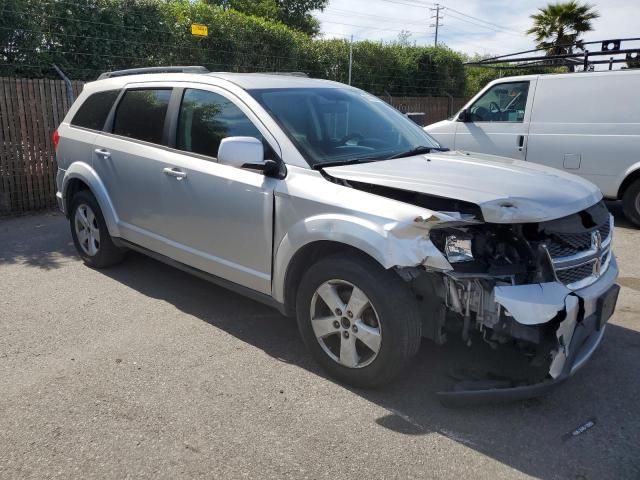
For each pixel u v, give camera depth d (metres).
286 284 3.68
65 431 3.01
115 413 3.17
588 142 7.76
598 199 3.54
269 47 13.08
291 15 26.77
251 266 3.89
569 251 3.20
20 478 2.65
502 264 3.04
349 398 3.36
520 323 2.93
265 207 3.70
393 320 3.14
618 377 3.68
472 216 3.03
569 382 3.61
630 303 5.00
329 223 3.29
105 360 3.78
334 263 3.33
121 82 5.18
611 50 8.83
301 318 3.62
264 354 3.90
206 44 11.72
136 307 4.68
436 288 3.13
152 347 3.98
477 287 3.00
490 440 3.00
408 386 3.48
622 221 8.23
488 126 8.70
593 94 7.71
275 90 4.18
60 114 8.47
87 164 5.30
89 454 2.83
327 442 2.96
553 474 2.75
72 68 9.54
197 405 3.27
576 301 2.97
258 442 2.95
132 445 2.90
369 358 3.34
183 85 4.50
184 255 4.41
